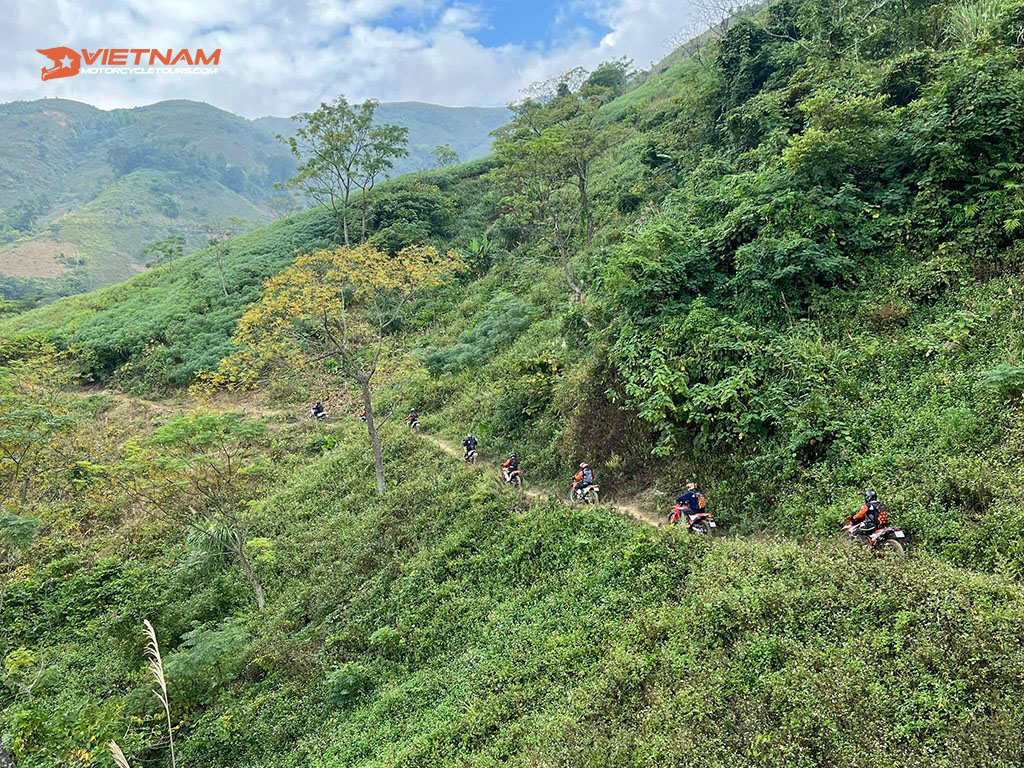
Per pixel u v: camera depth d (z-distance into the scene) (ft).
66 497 68.85
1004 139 36.60
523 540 39.11
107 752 28.99
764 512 31.96
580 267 82.38
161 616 43.75
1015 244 34.14
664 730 20.16
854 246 40.70
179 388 103.40
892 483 27.55
